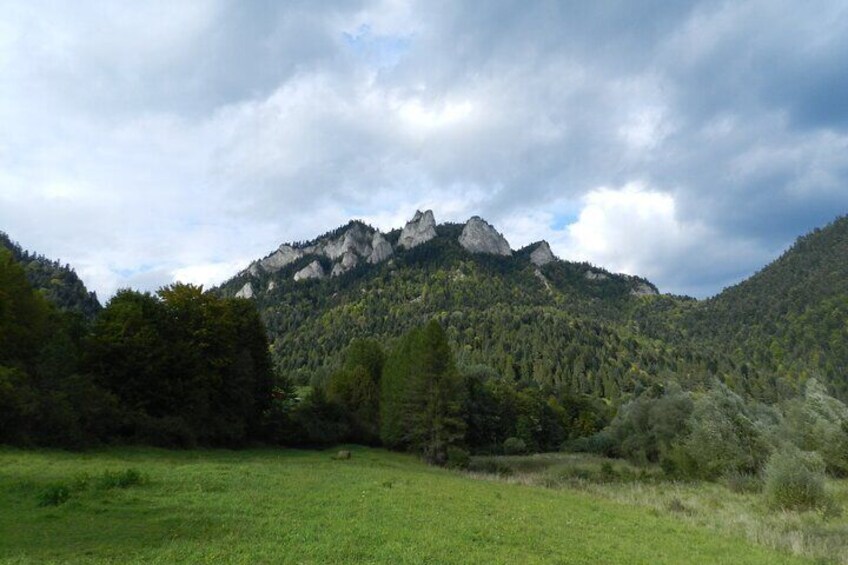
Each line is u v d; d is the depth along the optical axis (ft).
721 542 64.54
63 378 110.93
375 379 312.50
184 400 148.05
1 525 45.01
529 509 77.97
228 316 169.48
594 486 132.16
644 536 64.59
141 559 37.17
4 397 90.38
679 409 203.82
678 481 151.12
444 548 46.73
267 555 39.78
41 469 74.13
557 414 353.92
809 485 91.20
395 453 230.27
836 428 141.49
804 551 61.62
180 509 53.88
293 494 68.95
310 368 557.33
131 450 115.55
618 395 463.01
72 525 45.96
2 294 114.73
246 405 175.22
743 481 128.98
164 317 155.53
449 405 211.82
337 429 224.94
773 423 175.52
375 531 50.57
